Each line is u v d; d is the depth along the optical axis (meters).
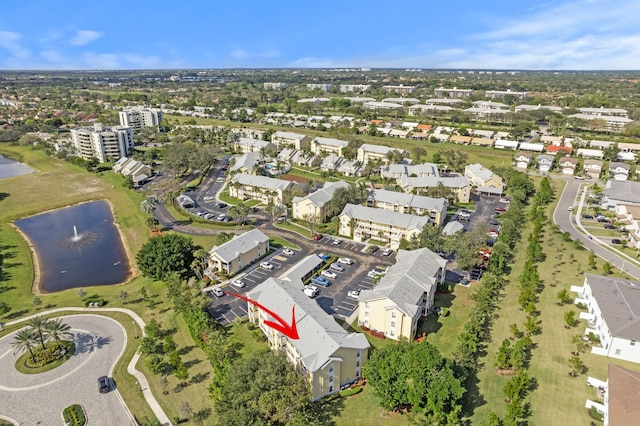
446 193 161.62
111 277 119.31
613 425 58.19
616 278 101.12
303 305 83.25
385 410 67.81
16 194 186.62
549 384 72.50
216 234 139.00
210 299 92.75
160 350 83.00
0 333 89.69
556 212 156.50
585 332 86.38
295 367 75.06
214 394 69.12
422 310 91.50
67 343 85.69
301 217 150.38
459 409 63.12
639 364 77.12
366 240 132.75
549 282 106.62
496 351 81.25
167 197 170.25
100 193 188.75
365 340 75.12
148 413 67.94
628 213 144.38
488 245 128.75
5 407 69.62
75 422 65.50
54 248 138.12
